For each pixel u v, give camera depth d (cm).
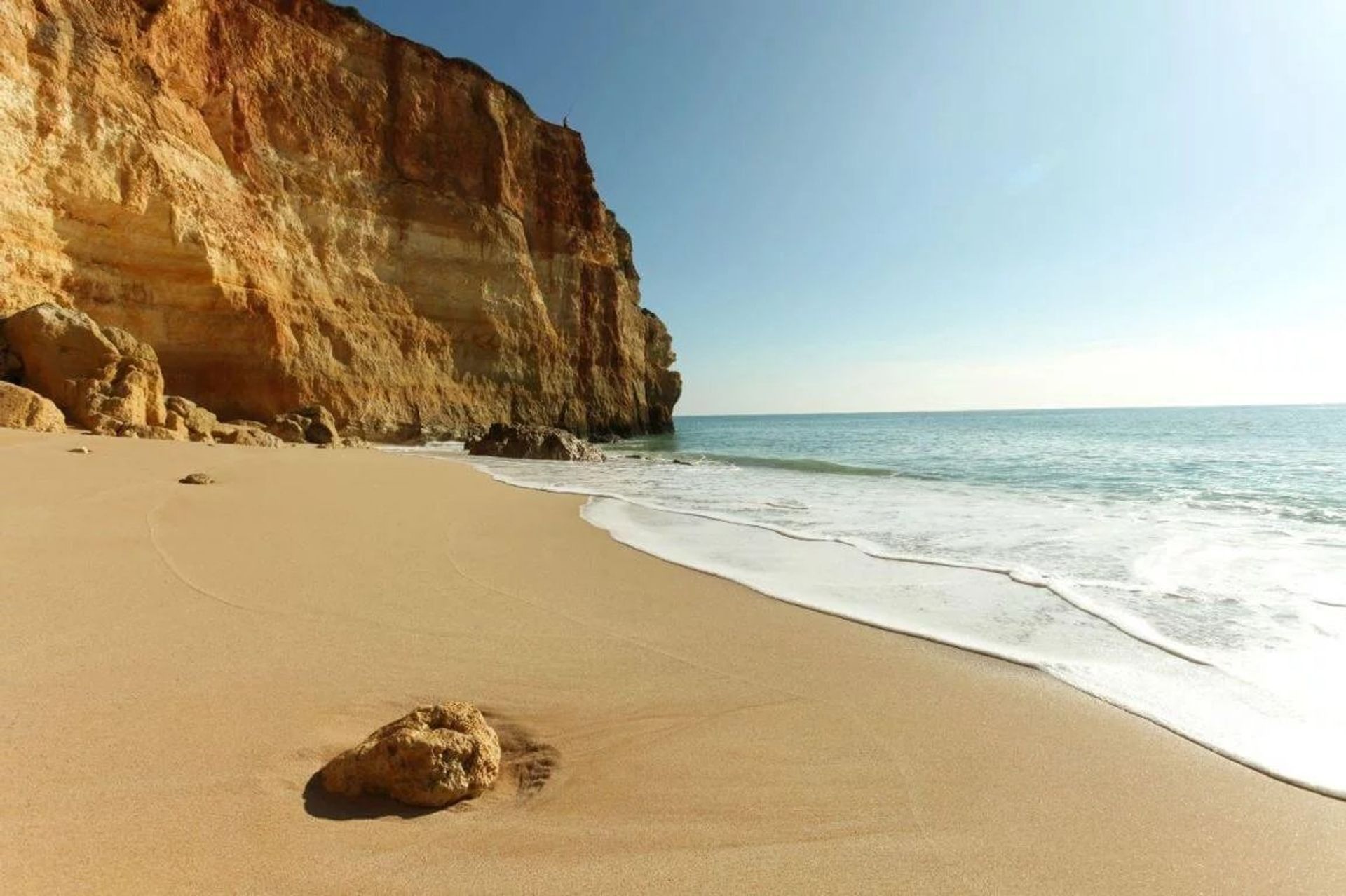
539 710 298
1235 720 302
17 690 281
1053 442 3023
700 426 9106
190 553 523
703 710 304
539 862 196
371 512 794
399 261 2988
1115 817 228
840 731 287
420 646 364
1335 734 290
